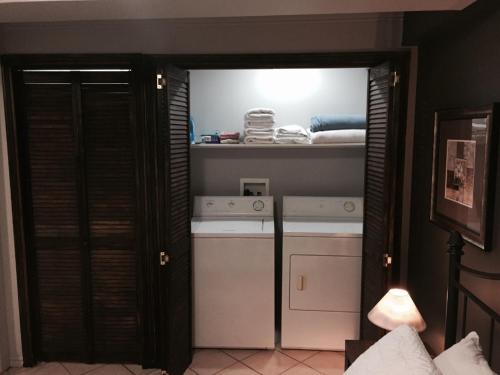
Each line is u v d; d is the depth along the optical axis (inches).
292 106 141.4
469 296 66.6
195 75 141.4
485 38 71.3
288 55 105.8
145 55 106.1
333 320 123.8
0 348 114.4
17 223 112.3
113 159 110.7
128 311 117.0
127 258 114.7
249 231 122.9
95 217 113.3
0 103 108.6
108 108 109.2
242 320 125.0
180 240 112.7
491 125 66.5
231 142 132.0
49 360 120.3
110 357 119.6
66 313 117.9
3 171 111.2
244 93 141.6
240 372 116.6
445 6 70.2
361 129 130.5
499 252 66.3
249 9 73.8
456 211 80.5
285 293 123.6
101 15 79.4
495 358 66.9
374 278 109.7
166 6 72.4
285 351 126.6
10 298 116.1
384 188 102.7
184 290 117.0
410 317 86.4
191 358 122.6
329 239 120.5
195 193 145.3
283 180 143.9
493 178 67.6
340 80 139.3
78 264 115.4
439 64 90.7
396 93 99.0
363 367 61.0
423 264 100.3
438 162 89.3
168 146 102.7
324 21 103.7
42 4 71.5
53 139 110.8
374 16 102.6
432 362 56.6
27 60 106.5
